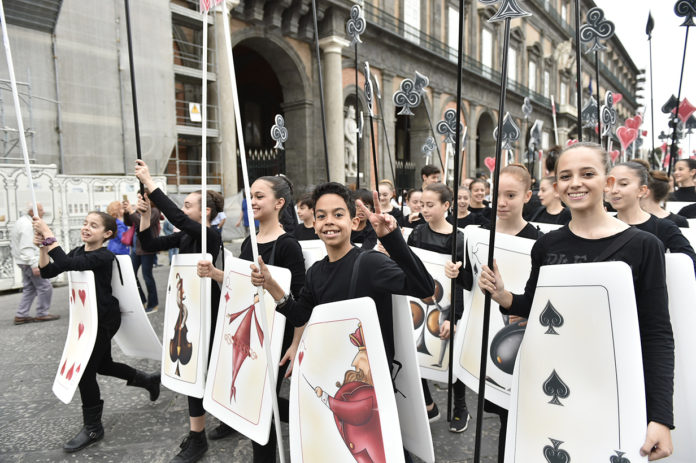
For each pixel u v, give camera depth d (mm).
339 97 14586
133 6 9531
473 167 24453
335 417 1847
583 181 1616
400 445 1728
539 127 7820
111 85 9281
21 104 8133
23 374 4078
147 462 2707
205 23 2391
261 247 2578
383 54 17250
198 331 2689
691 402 1848
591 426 1546
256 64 17969
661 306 1517
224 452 2773
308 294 2098
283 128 5480
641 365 1468
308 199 4199
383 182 5211
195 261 2785
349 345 1825
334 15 14125
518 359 1767
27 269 5691
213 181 12180
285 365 2559
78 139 8836
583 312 1584
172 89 10344
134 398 3584
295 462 1927
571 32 37281
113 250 6047
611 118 4895
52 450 2840
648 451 1422
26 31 8102
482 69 24844
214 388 2525
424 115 20250
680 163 5059
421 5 20016
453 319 2590
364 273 1895
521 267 2438
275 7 12875
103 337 2926
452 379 2727
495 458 2684
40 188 7797
